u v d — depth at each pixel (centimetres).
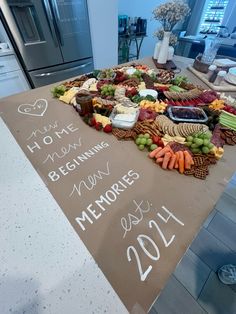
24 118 87
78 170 62
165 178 59
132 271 39
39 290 37
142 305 35
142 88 106
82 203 52
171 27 127
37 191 55
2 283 38
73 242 44
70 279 38
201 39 245
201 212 50
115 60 247
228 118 81
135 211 50
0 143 73
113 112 84
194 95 96
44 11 159
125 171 61
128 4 249
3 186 57
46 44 175
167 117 81
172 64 141
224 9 250
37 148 71
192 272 96
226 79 114
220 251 104
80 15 181
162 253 42
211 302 87
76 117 88
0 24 151
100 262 41
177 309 85
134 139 74
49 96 104
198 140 64
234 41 217
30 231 46
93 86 107
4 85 175
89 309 35
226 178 59
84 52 208
